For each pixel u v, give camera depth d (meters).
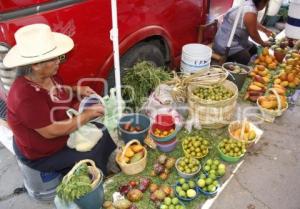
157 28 3.57
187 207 2.56
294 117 3.58
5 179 3.16
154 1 3.40
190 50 3.97
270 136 3.31
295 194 2.71
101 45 3.05
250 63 4.49
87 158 2.62
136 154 2.82
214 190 2.60
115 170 2.97
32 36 2.10
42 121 2.25
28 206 2.86
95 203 2.38
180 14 3.88
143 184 2.68
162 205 2.48
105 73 3.22
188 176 2.70
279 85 3.83
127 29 3.22
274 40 4.79
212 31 4.67
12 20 2.36
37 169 2.55
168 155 3.05
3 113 3.05
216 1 4.51
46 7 2.54
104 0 2.90
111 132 3.08
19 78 2.24
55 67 2.27
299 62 4.22
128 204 2.50
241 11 3.93
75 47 2.83
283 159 3.04
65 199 2.27
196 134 3.30
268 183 2.80
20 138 2.38
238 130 3.08
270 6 5.80
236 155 2.88
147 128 3.00
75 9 2.71
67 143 2.59
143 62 3.51
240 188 2.75
